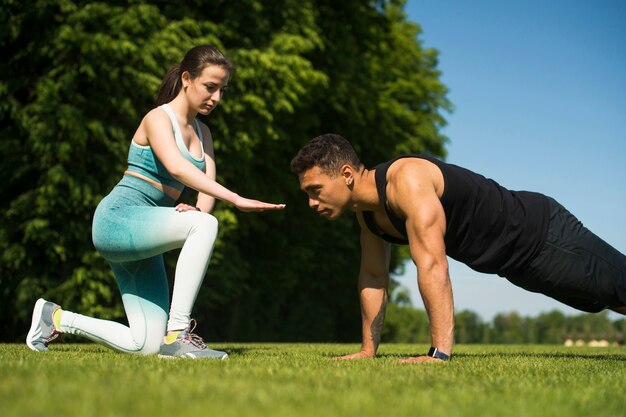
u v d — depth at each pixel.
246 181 14.23
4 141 11.22
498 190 3.96
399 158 3.86
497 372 3.03
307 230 17.25
